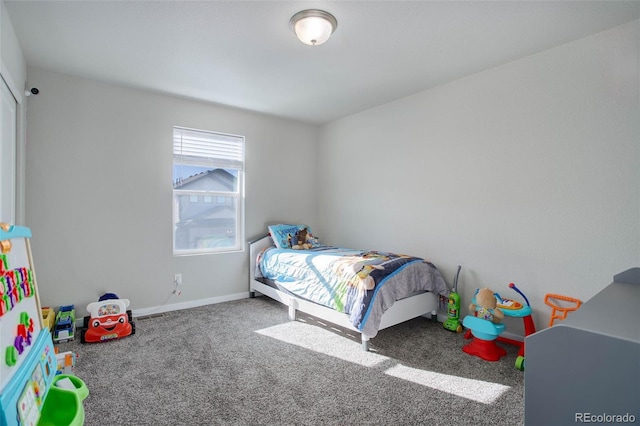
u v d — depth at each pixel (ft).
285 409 5.69
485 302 8.03
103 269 10.09
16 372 2.75
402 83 10.09
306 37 6.70
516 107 8.54
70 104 9.51
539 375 2.47
